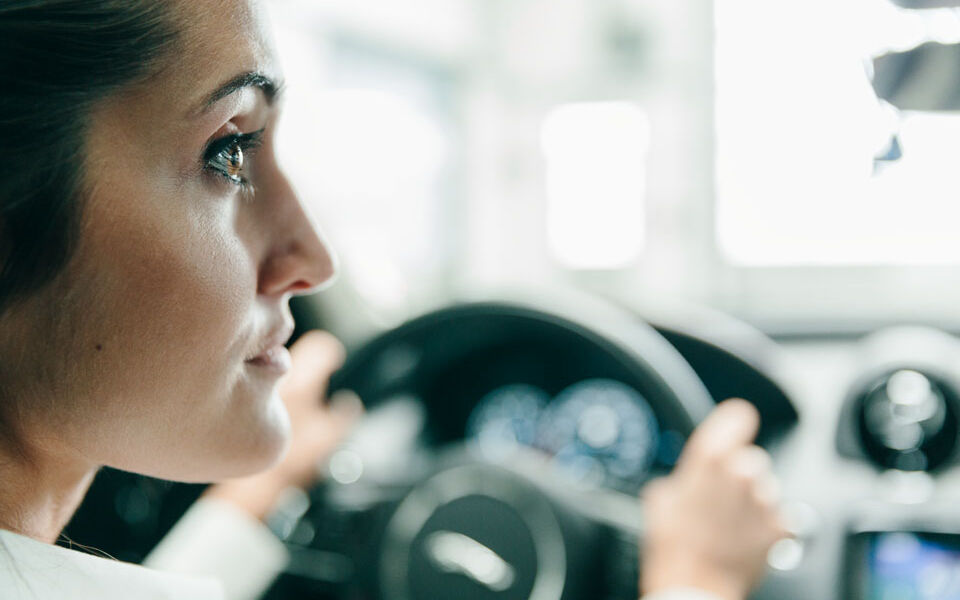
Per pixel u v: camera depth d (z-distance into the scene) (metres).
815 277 2.21
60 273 0.44
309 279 0.56
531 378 1.39
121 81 0.44
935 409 1.15
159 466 0.51
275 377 0.55
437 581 1.03
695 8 4.19
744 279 2.46
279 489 1.06
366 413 1.29
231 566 1.00
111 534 1.30
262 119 0.51
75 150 0.43
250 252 0.52
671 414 1.11
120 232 0.45
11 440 0.47
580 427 1.33
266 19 0.50
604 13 4.39
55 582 0.45
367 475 1.11
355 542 1.09
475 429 1.41
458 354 1.36
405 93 4.34
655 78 4.30
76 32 0.42
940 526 1.00
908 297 1.89
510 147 4.64
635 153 4.34
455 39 4.56
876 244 2.02
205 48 0.46
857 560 1.01
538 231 4.60
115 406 0.47
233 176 0.50
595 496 1.07
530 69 4.59
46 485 0.50
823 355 1.53
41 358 0.46
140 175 0.45
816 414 1.29
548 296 1.21
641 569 1.01
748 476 0.90
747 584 0.90
